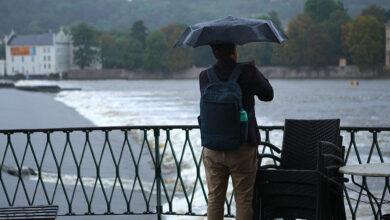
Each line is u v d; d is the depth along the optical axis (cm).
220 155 502
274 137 3108
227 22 497
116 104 7175
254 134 495
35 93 11038
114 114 5438
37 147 2317
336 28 18438
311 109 7094
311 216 494
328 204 480
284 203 505
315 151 528
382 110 6806
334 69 18100
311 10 19938
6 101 7825
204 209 1286
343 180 496
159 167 695
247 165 498
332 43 18138
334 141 513
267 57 17862
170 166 2130
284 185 504
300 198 499
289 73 18062
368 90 11838
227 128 480
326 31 18050
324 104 7950
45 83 18500
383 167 461
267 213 514
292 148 539
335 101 8550
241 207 506
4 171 1520
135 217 1122
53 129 719
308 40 17875
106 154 2205
